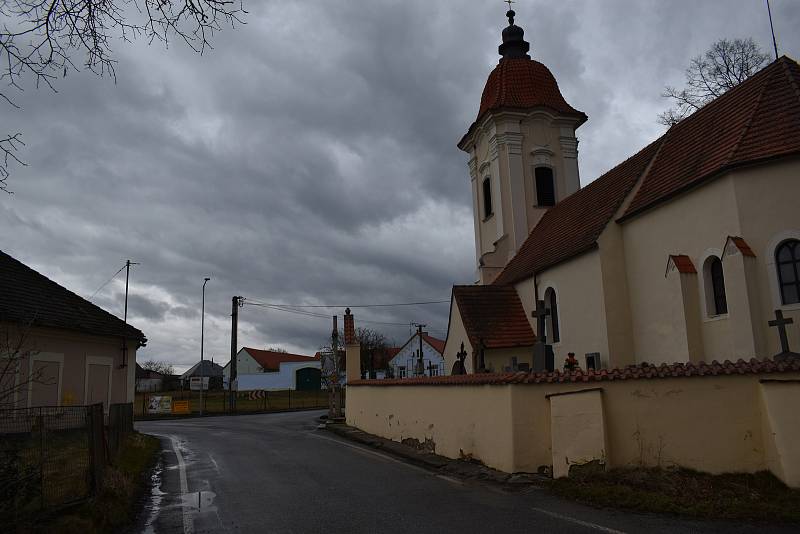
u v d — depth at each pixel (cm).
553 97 3148
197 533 793
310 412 4244
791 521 764
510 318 2320
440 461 1329
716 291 1506
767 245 1356
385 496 990
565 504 891
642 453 988
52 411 856
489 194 3183
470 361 2233
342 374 7044
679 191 1584
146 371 10912
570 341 1992
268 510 909
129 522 863
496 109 3006
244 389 8306
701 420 970
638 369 1027
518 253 2836
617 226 1850
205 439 2111
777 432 904
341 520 830
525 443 1088
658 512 827
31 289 1892
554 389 1084
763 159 1374
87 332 1925
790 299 1320
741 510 797
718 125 1689
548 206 3005
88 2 648
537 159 3027
